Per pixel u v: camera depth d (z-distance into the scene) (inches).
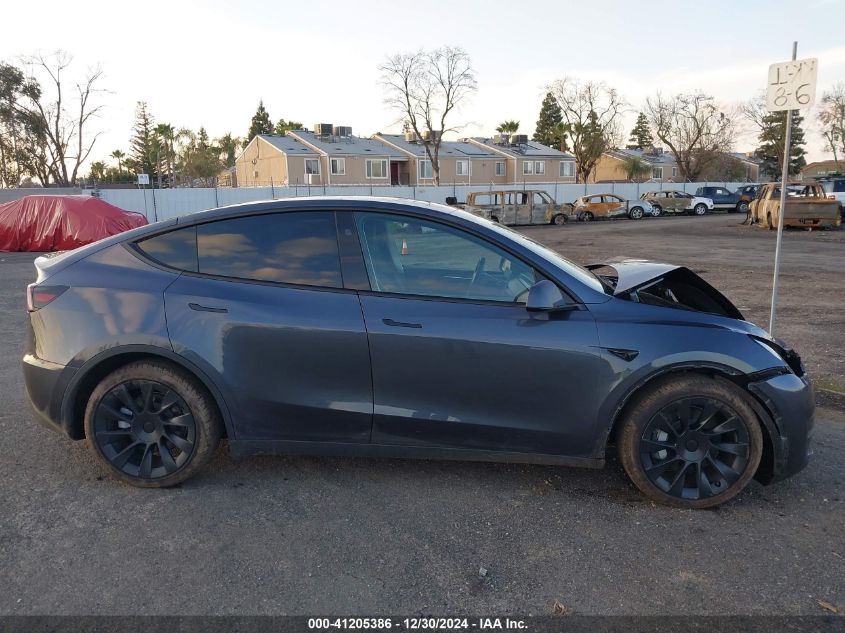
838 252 622.5
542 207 1283.2
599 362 125.1
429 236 132.6
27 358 137.6
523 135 2642.7
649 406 127.1
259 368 130.3
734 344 125.6
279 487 139.7
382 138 2447.1
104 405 134.7
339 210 135.5
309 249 134.2
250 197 1293.1
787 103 223.9
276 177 2174.0
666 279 155.3
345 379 129.6
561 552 115.6
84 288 134.9
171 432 136.4
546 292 122.4
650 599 102.4
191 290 132.1
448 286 130.7
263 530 122.3
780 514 129.1
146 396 134.4
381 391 129.4
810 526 124.5
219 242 136.6
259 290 131.6
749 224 1038.4
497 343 125.3
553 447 130.2
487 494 137.2
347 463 151.6
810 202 900.6
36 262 149.9
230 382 130.6
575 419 127.6
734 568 110.6
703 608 100.2
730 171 2950.3
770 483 133.5
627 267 159.2
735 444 127.7
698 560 113.0
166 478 136.3
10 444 160.9
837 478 145.1
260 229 136.5
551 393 126.7
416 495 136.6
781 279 448.5
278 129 2940.5
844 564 111.7
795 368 133.5
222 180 2955.2
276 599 102.3
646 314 128.1
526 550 116.2
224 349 129.9
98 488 138.3
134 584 105.5
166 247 137.9
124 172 3046.3
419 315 127.6
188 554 114.1
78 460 152.0
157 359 133.5
